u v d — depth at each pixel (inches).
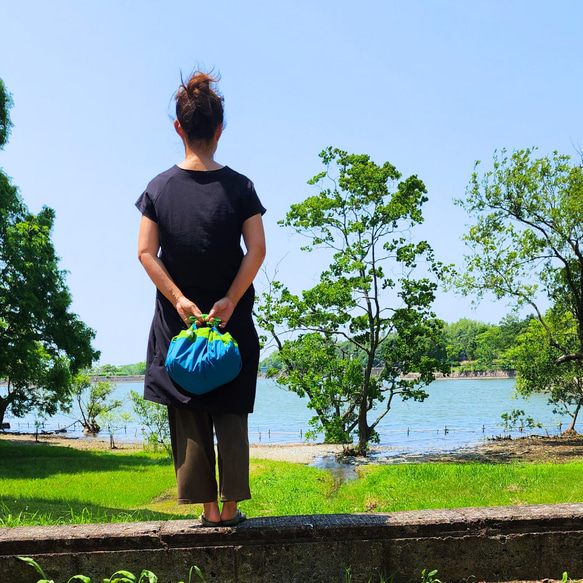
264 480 741.9
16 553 96.3
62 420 2947.8
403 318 1164.5
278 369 1201.4
